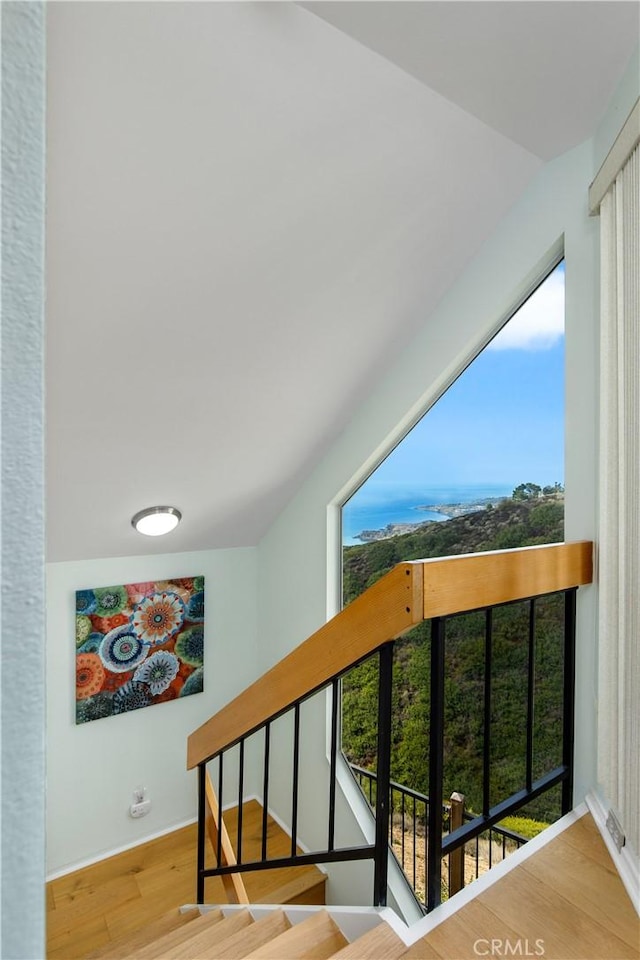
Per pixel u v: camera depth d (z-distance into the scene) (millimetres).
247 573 3746
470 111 1524
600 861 1291
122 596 3160
